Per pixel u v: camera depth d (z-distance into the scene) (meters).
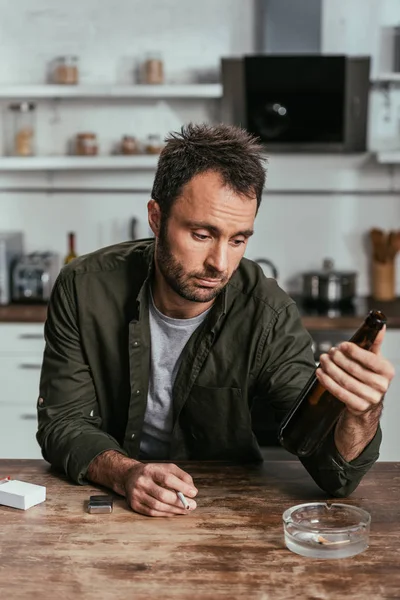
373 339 1.56
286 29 4.45
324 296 4.48
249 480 1.87
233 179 1.75
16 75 4.76
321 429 1.63
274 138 4.50
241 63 4.43
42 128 4.81
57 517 1.67
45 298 4.48
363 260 4.84
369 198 4.80
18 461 2.04
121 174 4.83
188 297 1.87
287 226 4.83
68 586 1.40
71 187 4.84
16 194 4.85
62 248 4.89
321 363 1.58
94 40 4.73
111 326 2.16
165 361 2.14
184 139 1.82
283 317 2.13
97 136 4.82
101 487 1.85
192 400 2.16
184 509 1.67
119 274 2.17
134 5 4.71
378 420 1.72
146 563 1.47
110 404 2.21
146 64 4.57
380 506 1.72
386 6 4.67
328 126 4.46
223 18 4.69
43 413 2.12
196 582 1.41
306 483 1.85
